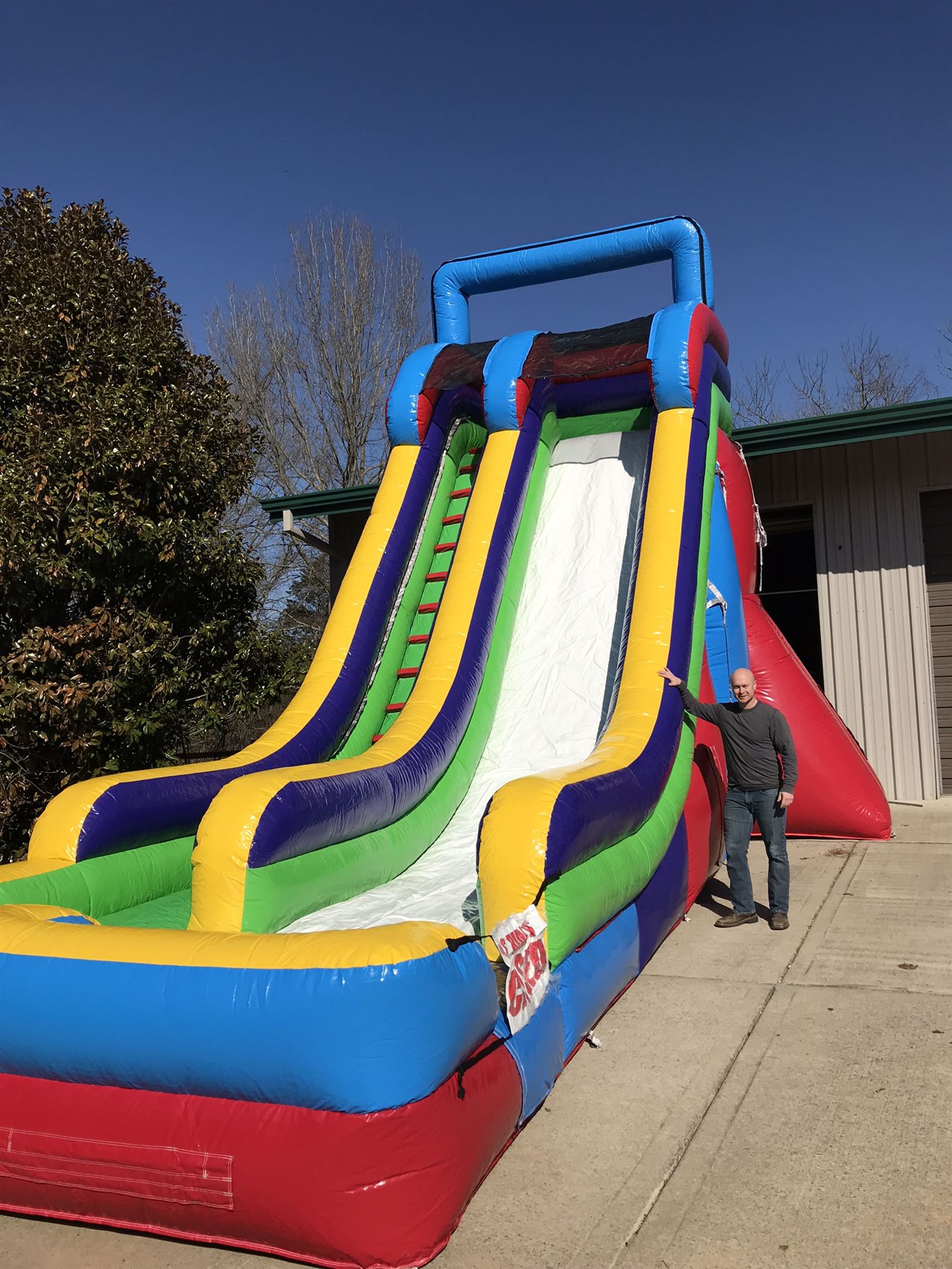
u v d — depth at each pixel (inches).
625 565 277.9
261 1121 101.3
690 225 337.1
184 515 336.8
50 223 353.7
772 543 465.7
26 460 298.5
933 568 367.6
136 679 318.0
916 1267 98.2
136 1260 108.4
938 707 364.5
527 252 359.3
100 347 330.6
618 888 167.5
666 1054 153.6
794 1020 163.9
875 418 335.6
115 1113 106.4
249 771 218.1
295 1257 104.7
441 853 220.1
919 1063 144.5
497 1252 104.3
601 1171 120.3
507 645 269.4
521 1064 126.5
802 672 309.1
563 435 323.0
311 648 398.3
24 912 127.0
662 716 212.2
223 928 162.4
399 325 955.3
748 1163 120.0
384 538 277.6
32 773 311.6
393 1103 99.0
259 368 940.0
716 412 292.2
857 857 277.9
